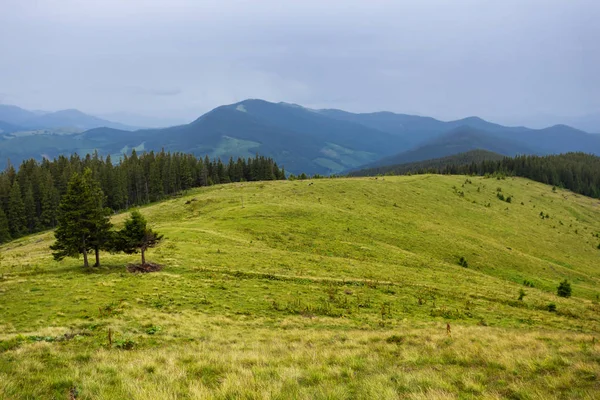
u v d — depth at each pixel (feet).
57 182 445.78
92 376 37.42
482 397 32.86
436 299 130.82
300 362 46.37
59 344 55.93
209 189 482.28
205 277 131.85
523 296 154.30
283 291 121.80
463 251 258.98
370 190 403.54
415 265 201.05
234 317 89.40
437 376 38.86
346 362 45.75
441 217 364.58
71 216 136.67
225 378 37.70
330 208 305.12
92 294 98.94
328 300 115.65
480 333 73.82
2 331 66.54
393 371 41.45
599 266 344.28
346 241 229.66
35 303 90.02
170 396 31.55
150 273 130.41
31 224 401.08
